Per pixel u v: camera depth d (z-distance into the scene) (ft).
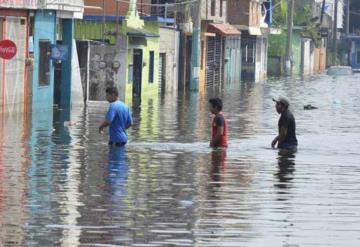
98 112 200.85
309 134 163.02
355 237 76.54
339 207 89.25
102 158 120.26
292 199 93.09
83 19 246.88
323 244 74.13
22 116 183.73
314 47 586.04
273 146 136.15
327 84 379.76
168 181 102.68
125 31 245.04
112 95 133.18
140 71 265.95
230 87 349.61
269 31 479.41
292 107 237.66
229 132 163.32
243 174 109.40
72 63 221.05
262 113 213.05
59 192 93.91
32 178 102.58
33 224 79.05
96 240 74.08
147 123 177.99
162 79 297.12
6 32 188.24
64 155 122.72
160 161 118.83
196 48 314.76
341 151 135.54
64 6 212.43
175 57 309.63
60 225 78.89
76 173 106.93
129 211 85.15
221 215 84.33
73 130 158.51
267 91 319.68
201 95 287.69
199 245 73.31
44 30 209.15
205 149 133.18
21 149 129.08
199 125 176.24
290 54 482.69
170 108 223.71
